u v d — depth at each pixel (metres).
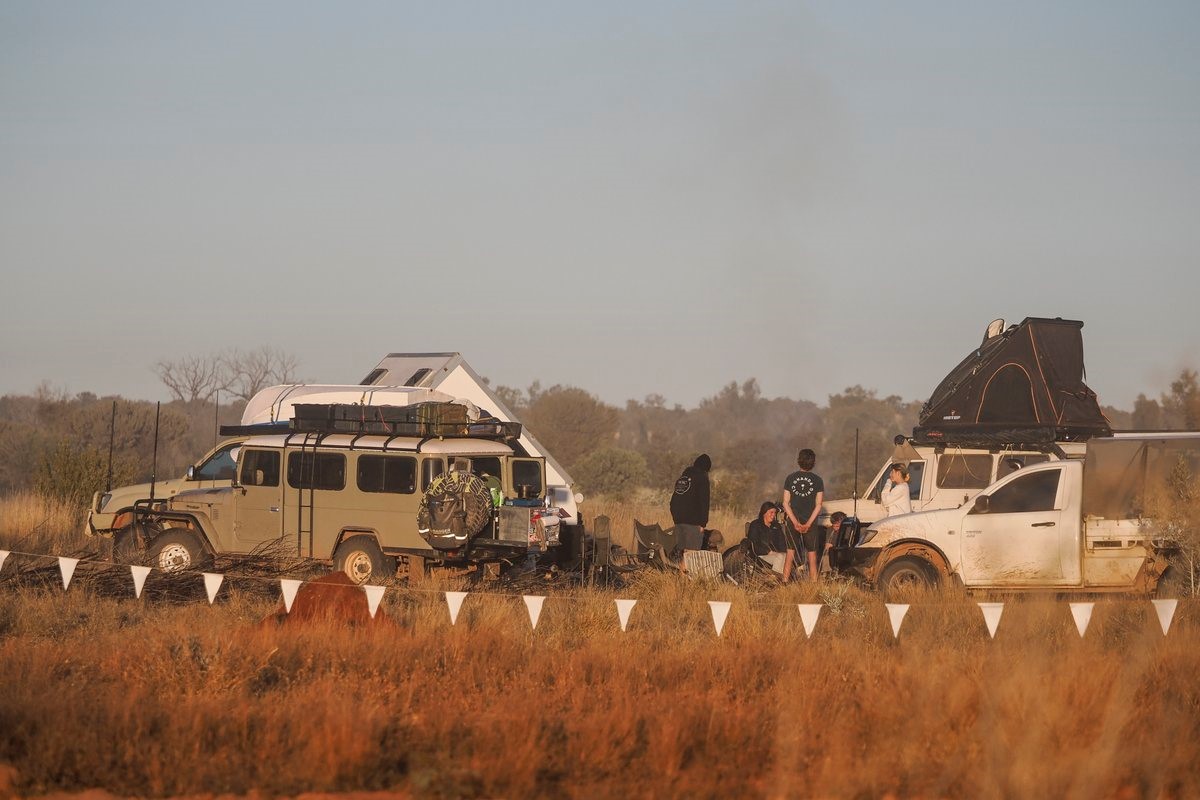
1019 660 32.97
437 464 53.06
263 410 71.00
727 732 28.20
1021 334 62.50
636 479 173.12
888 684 31.53
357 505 53.59
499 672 34.91
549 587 52.59
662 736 27.62
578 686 33.06
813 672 34.06
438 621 41.31
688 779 25.95
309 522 54.28
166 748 26.84
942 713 29.02
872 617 43.59
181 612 43.91
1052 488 51.34
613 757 26.81
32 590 46.03
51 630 41.03
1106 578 50.38
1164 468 52.00
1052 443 60.66
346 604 39.91
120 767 26.00
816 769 26.56
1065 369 62.53
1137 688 31.61
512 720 28.17
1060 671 31.72
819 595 48.00
